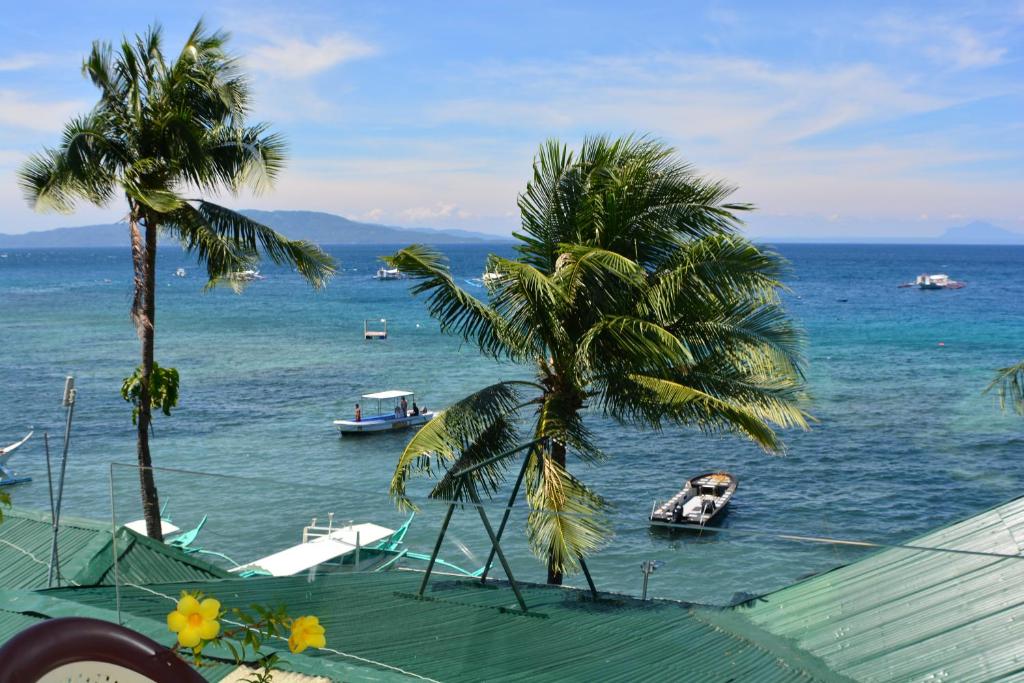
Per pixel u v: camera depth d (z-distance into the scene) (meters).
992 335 84.81
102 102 17.11
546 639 6.51
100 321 102.06
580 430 14.23
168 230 17.55
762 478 36.44
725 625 6.60
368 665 6.06
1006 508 8.39
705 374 14.41
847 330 89.50
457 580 6.92
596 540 7.11
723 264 13.26
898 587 7.03
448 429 14.03
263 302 137.38
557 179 15.56
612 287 14.12
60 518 13.09
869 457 39.19
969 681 5.82
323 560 7.00
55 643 2.25
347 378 63.75
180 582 7.79
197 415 50.06
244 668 5.96
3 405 51.75
